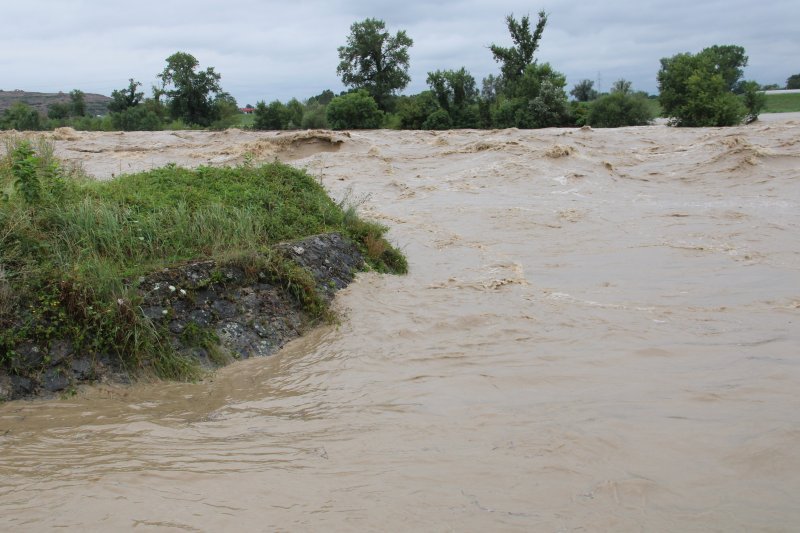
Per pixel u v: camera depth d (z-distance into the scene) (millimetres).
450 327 7164
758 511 3613
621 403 5102
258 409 5293
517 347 6516
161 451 4504
